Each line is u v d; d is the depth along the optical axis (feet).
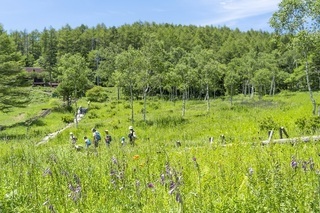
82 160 31.73
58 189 22.52
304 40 122.52
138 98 330.95
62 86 254.06
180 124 152.56
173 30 648.38
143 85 173.99
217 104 271.90
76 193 20.01
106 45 581.53
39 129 171.12
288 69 440.86
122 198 20.70
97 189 23.45
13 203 20.29
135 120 171.32
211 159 34.30
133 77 171.22
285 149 40.75
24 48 613.11
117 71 179.52
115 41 588.50
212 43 610.24
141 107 249.14
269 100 268.82
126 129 148.97
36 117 214.48
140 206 19.21
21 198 20.89
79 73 197.57
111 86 440.45
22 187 23.08
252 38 619.26
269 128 97.60
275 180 19.54
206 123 144.56
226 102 293.84
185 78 209.36
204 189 21.47
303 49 125.49
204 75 232.94
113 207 19.76
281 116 122.52
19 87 179.01
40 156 34.76
